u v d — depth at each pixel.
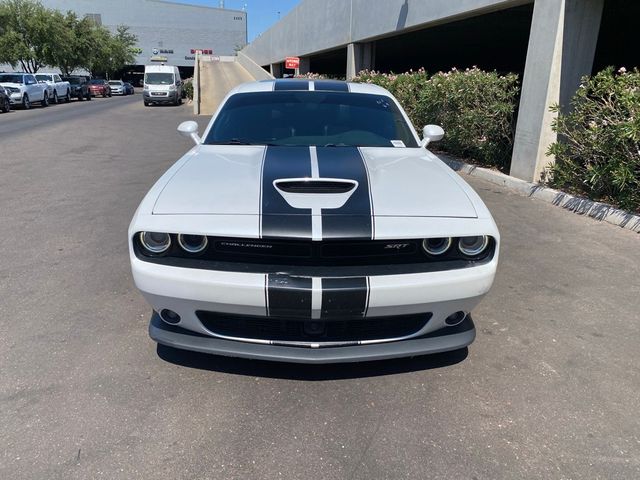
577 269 4.48
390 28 14.06
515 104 8.52
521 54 25.98
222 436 2.36
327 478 2.13
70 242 4.92
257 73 39.53
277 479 2.12
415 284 2.42
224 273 2.41
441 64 35.28
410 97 11.13
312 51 23.83
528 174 7.49
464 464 2.23
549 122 7.14
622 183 5.75
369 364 2.96
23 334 3.19
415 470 2.19
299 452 2.28
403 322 2.62
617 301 3.87
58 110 23.44
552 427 2.48
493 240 2.59
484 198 6.98
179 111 23.53
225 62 55.59
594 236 5.39
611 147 6.04
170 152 10.69
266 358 2.54
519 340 3.28
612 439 2.41
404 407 2.60
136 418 2.46
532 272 4.40
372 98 4.26
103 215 5.85
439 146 10.65
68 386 2.69
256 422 2.46
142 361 2.94
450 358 3.05
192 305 2.48
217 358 2.98
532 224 5.79
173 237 2.49
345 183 2.78
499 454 2.29
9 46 38.81
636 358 3.11
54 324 3.33
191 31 85.44
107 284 3.97
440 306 2.53
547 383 2.83
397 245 2.47
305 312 2.39
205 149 3.53
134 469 2.15
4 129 14.59
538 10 7.18
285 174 2.86
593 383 2.84
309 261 2.44
